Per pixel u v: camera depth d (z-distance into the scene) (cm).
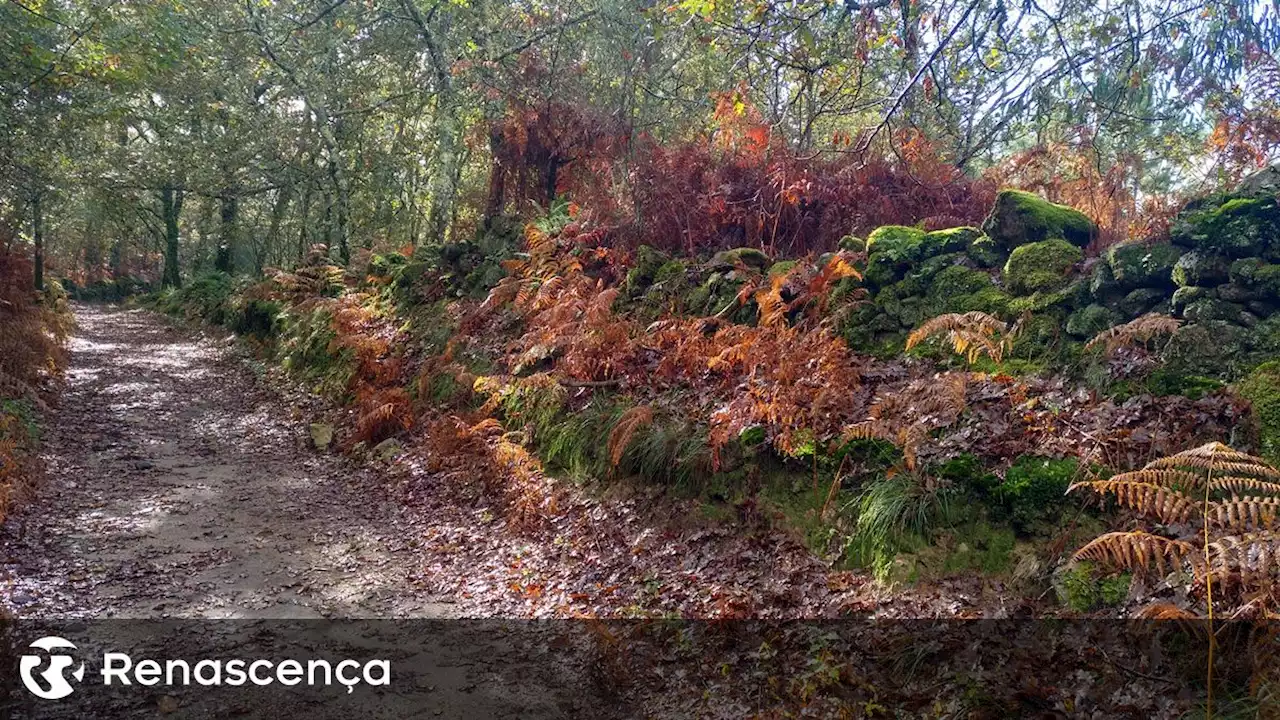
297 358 1333
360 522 714
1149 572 370
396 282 1340
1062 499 434
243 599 546
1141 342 509
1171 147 909
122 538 647
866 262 731
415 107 1927
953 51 864
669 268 878
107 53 1280
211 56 1895
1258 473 360
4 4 1115
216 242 2970
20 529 637
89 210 3055
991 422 507
